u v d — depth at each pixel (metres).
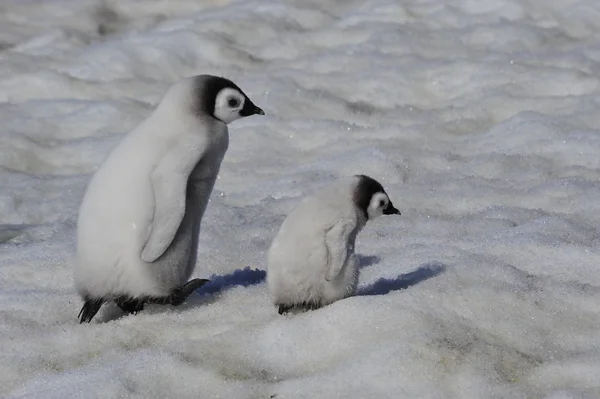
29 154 16.59
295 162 15.95
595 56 20.09
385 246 11.55
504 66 19.45
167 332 8.99
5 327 9.33
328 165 15.32
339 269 8.52
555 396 7.32
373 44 21.41
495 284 9.42
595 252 10.51
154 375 7.91
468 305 8.86
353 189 8.74
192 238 9.55
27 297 10.20
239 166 15.77
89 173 15.98
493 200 13.52
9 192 14.89
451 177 14.68
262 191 14.50
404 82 19.31
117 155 9.20
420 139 16.75
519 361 7.96
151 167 9.01
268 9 23.55
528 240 11.01
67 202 14.63
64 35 22.64
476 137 16.56
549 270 10.27
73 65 20.62
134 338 8.93
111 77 20.14
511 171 14.80
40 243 12.38
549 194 13.42
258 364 8.16
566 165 15.01
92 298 9.18
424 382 7.60
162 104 9.45
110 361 8.38
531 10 22.80
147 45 21.14
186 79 9.56
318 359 8.15
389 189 13.99
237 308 9.41
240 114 9.57
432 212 13.25
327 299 8.81
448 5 23.33
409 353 7.87
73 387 7.76
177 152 9.12
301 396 7.57
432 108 18.55
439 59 20.34
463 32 21.75
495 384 7.59
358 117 18.03
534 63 19.88
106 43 21.64
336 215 8.57
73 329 9.08
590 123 16.55
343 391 7.56
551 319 8.85
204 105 9.44
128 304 9.30
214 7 24.91
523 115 17.00
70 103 18.50
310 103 18.48
